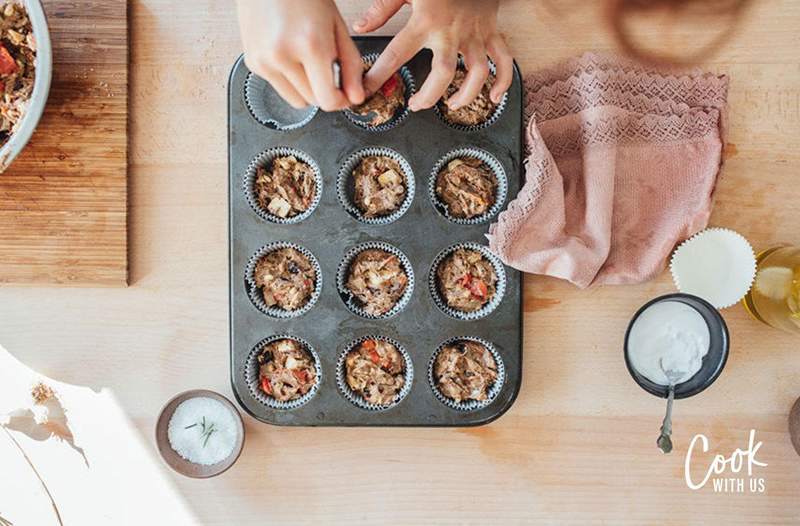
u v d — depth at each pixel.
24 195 1.48
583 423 1.52
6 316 1.51
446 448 1.53
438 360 1.45
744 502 1.53
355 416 1.44
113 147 1.48
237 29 1.50
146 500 1.54
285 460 1.53
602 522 1.53
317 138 1.41
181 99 1.50
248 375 1.42
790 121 1.51
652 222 1.48
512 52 1.49
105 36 1.46
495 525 1.53
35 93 1.29
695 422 1.53
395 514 1.53
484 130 1.41
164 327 1.52
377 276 1.43
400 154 1.41
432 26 1.12
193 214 1.51
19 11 1.33
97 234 1.49
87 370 1.52
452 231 1.42
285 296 1.42
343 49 1.12
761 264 1.48
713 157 1.46
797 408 1.47
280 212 1.42
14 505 1.53
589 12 1.38
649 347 1.43
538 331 1.52
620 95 1.45
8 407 1.52
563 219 1.41
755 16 1.48
